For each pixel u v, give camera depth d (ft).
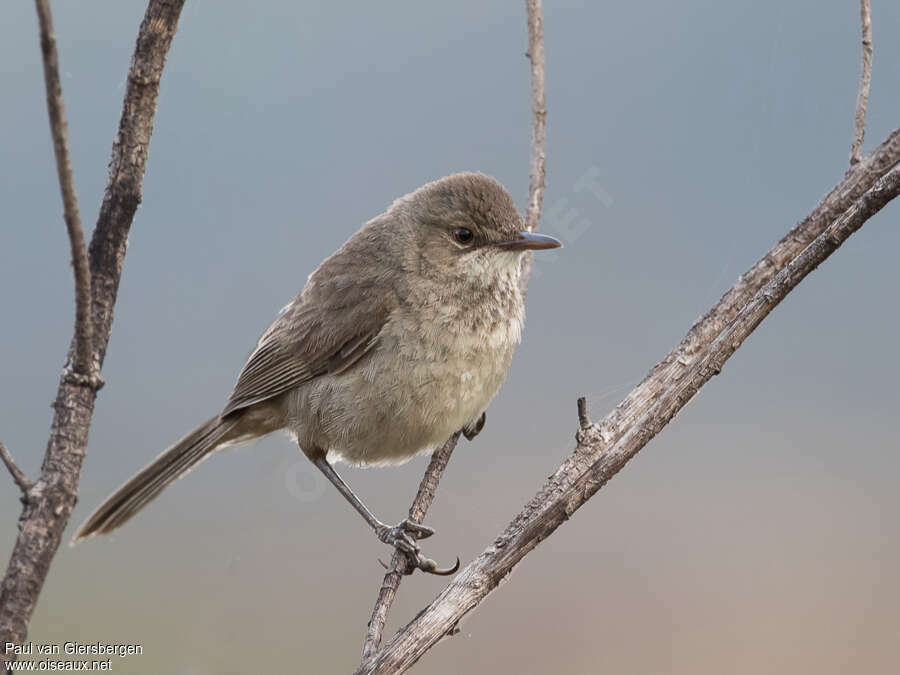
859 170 22.20
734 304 21.66
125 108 16.26
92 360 15.58
